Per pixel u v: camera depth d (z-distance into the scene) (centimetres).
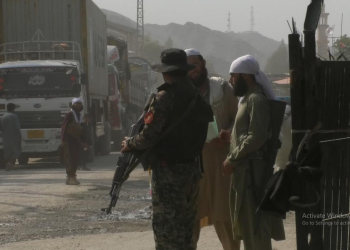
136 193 1477
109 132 3075
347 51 773
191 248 643
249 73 640
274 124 631
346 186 582
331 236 576
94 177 1862
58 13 2683
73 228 1046
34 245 902
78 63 2425
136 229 1029
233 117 723
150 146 607
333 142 566
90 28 2734
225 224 720
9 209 1255
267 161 635
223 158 717
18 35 2731
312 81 536
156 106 600
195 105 614
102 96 3045
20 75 2333
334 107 562
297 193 556
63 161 1688
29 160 2841
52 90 2333
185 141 608
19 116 2322
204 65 725
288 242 868
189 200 632
